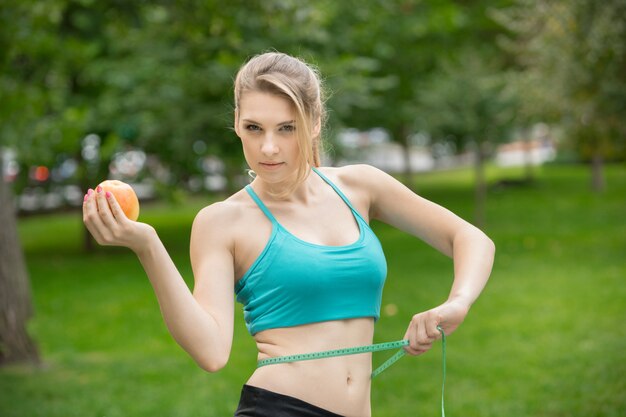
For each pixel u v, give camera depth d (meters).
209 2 8.99
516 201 20.42
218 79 10.88
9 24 7.37
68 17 12.33
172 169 13.87
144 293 10.23
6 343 6.81
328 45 11.70
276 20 9.35
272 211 2.15
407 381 6.15
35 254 14.97
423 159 39.78
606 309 8.23
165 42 11.24
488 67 16.78
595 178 22.08
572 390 5.74
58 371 6.71
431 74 17.86
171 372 6.59
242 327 8.11
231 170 12.98
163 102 11.51
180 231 17.19
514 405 5.50
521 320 7.97
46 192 14.66
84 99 12.80
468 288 2.07
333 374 2.06
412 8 15.47
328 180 2.27
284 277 2.06
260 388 2.06
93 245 15.09
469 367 6.46
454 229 2.24
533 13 11.73
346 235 2.17
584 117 11.33
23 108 7.86
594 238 13.40
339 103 11.38
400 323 8.10
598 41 10.21
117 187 1.86
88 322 8.70
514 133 17.06
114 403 5.81
